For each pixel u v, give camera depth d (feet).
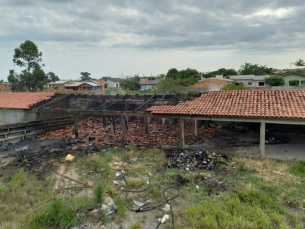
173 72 211.41
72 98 66.13
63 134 57.11
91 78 284.20
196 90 119.75
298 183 26.76
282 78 127.54
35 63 118.42
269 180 27.81
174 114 41.29
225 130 58.90
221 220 20.25
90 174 31.73
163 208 22.81
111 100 59.67
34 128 55.42
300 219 20.04
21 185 28.12
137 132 58.03
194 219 20.25
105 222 20.57
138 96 61.26
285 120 32.81
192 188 26.48
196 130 52.65
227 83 152.97
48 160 37.88
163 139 50.39
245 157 36.78
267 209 21.39
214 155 37.04
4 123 64.34
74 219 20.52
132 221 20.81
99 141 49.78
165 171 31.81
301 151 39.17
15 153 41.78
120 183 28.48
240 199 23.98
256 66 225.97
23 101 61.87
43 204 23.38
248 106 37.42
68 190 27.04
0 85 163.73
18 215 21.61
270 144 44.68
